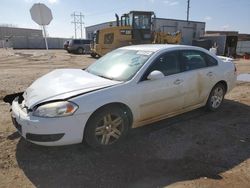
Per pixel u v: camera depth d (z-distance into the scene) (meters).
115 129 3.87
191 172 3.28
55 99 3.36
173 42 20.44
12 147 3.81
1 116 5.08
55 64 16.78
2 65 15.81
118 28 18.69
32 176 3.14
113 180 3.09
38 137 3.31
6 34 65.50
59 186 2.96
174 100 4.55
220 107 5.95
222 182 3.07
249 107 6.01
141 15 18.86
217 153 3.77
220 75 5.45
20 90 7.55
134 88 3.91
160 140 4.16
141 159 3.57
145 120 4.21
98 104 3.51
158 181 3.08
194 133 4.45
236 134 4.45
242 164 3.49
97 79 4.04
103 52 19.94
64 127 3.32
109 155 3.66
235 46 28.22
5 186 2.95
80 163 3.44
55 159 3.52
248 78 10.11
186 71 4.72
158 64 4.31
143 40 19.28
